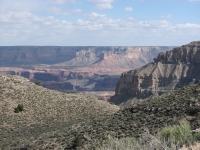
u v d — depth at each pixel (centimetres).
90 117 4794
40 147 2908
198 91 3114
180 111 2736
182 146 1120
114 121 3109
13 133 4069
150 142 1069
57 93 6122
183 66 17950
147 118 2869
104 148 1181
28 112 4925
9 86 5856
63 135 3150
